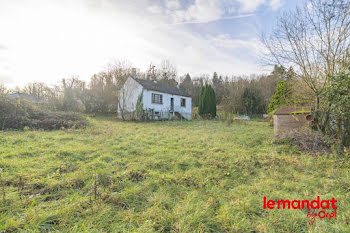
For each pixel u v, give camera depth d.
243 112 27.66
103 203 2.44
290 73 6.36
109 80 22.64
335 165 3.98
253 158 4.69
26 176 3.11
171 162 4.35
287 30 5.89
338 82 3.79
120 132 8.49
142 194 2.78
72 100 17.03
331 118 5.27
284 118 7.24
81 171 3.48
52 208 2.27
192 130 10.28
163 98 20.28
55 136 6.50
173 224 2.07
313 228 2.04
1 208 2.16
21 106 8.62
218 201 2.69
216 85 43.00
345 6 4.84
